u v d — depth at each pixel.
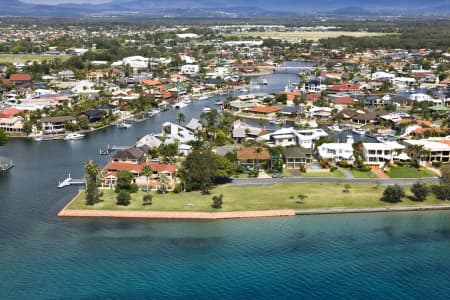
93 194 140.50
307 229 129.38
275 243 122.50
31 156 191.75
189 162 152.12
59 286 106.00
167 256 116.69
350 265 114.44
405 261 116.19
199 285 106.75
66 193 151.50
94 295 103.38
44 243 121.62
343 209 138.75
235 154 175.88
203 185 148.38
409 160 179.25
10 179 164.38
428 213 139.00
